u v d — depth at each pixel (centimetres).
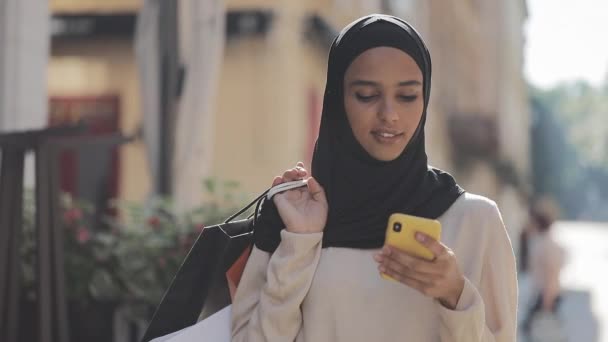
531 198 4681
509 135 3391
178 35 680
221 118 1106
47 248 424
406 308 220
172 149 671
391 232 200
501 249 225
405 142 221
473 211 226
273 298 225
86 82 1116
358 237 225
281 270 221
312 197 231
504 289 224
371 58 218
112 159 1073
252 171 1099
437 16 2133
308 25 1132
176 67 674
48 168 428
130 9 1102
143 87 684
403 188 225
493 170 3197
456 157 2489
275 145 1095
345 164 227
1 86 667
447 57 2295
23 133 424
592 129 10294
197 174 676
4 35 668
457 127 2466
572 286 2089
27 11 680
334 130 231
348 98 222
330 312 223
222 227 239
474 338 206
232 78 1103
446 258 198
